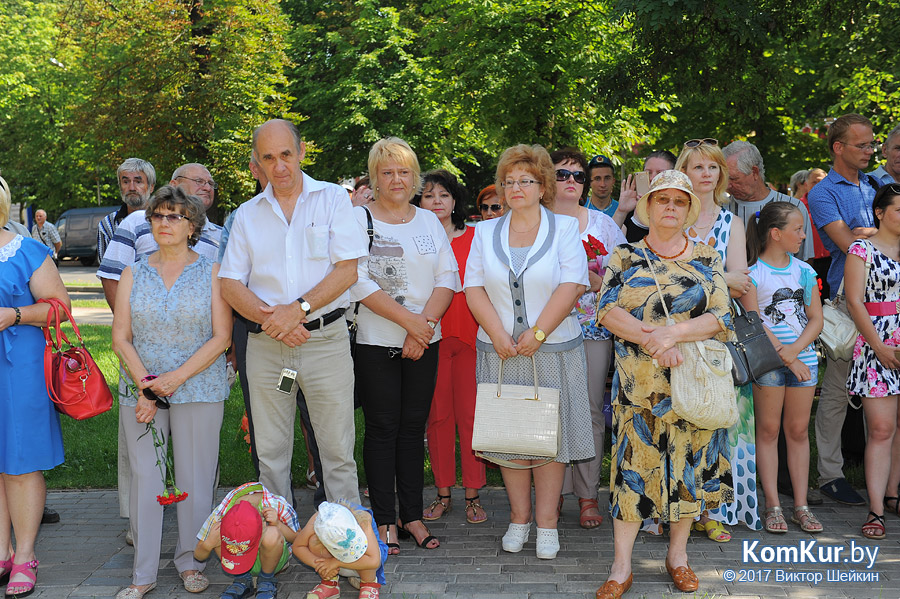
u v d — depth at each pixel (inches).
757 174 204.1
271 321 146.6
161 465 149.6
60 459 156.1
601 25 549.6
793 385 174.4
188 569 151.3
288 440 160.9
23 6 1243.8
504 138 610.9
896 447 184.2
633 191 196.7
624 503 140.6
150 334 149.6
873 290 171.6
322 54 960.3
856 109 512.7
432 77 755.4
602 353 180.2
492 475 218.4
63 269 1248.2
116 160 767.7
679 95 355.9
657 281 140.5
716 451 142.6
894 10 383.6
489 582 149.2
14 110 1237.1
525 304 158.1
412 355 159.6
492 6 567.2
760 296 175.9
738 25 299.1
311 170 917.8
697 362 135.6
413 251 164.2
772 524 172.7
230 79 708.0
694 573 145.9
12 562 154.9
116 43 714.8
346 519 135.3
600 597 138.6
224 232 178.5
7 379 148.7
